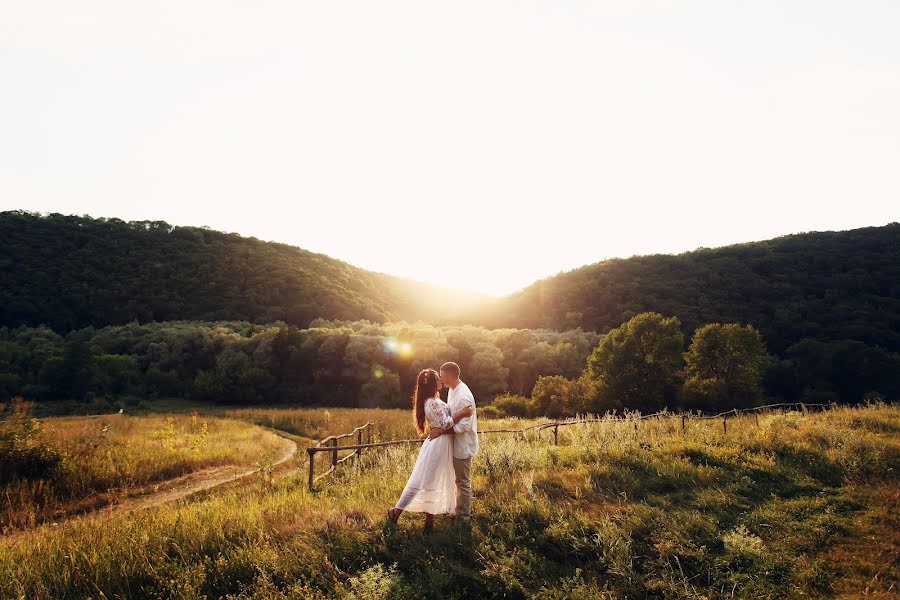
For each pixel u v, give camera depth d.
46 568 5.11
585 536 5.37
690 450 9.11
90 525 6.41
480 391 60.09
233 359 58.50
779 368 49.19
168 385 56.72
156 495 11.46
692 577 4.79
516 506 6.03
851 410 14.60
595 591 4.45
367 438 18.39
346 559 4.99
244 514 6.16
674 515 5.98
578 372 60.59
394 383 58.22
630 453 8.94
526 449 9.38
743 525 5.61
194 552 5.25
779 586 4.62
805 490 7.12
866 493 6.78
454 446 5.82
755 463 8.28
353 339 60.66
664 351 40.25
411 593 4.43
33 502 9.99
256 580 4.63
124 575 4.83
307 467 13.12
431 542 5.27
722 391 39.88
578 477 7.49
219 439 20.44
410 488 5.67
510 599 4.49
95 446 14.16
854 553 5.19
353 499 6.79
